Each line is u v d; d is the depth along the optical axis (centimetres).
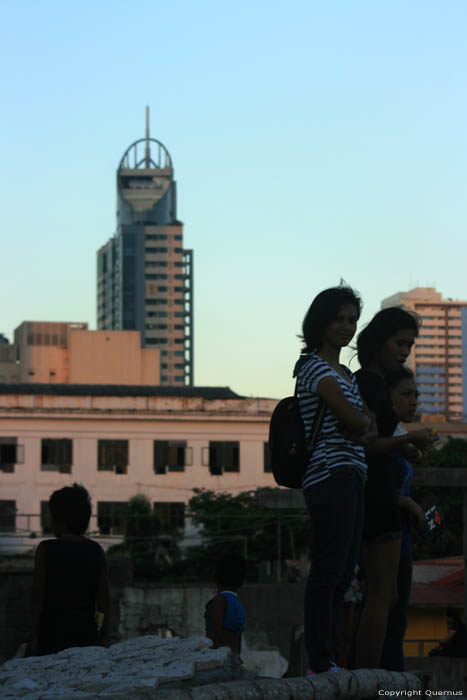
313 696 542
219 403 7344
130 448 7206
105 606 779
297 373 633
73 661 589
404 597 730
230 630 836
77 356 12612
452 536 4434
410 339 730
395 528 667
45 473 7081
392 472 675
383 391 662
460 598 3203
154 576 5525
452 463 5412
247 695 501
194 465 7250
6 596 2383
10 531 6919
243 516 5450
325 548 612
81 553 770
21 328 16750
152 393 7750
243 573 862
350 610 1097
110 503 7125
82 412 7169
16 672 573
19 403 7156
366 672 600
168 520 6359
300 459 623
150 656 577
